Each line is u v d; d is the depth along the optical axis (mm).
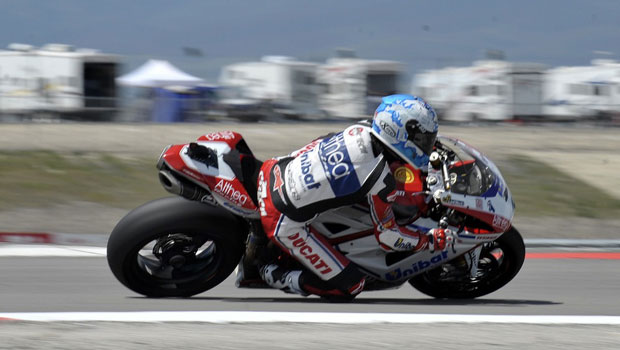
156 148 58031
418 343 13523
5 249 27656
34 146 56031
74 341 13039
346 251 18359
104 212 39781
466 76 83688
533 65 86312
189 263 19047
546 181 50875
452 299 20031
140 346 12820
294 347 13039
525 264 26828
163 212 17781
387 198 17062
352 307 17531
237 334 13969
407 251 18172
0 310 16922
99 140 59750
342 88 78688
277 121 79375
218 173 17906
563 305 19203
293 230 17516
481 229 18438
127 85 77438
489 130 75750
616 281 23797
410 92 81375
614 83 87188
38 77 74188
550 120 86688
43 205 40250
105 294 19547
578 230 38719
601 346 13695
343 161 16922
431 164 18250
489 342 13758
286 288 18250
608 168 56344
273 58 81062
